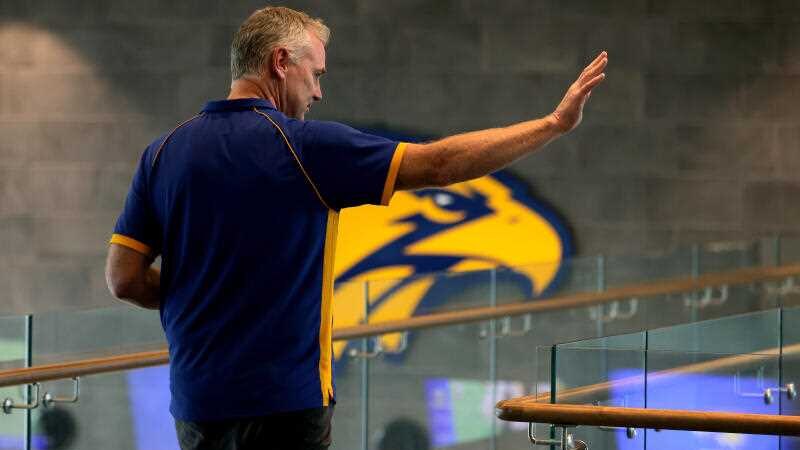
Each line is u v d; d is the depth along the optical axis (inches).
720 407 217.5
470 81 701.3
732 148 687.7
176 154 166.6
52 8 730.8
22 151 736.3
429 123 704.4
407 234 703.1
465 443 439.5
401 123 706.2
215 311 164.2
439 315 425.4
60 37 730.2
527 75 696.4
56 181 734.5
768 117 684.1
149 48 723.4
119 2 724.7
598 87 696.4
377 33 706.2
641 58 692.1
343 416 398.9
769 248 568.7
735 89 686.5
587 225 698.8
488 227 702.5
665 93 690.8
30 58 733.3
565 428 208.4
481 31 699.4
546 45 695.1
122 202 729.6
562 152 699.4
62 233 735.1
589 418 201.2
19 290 737.0
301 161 161.0
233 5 714.2
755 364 222.4
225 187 162.2
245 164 162.2
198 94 719.7
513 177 701.9
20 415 283.6
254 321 162.9
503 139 159.2
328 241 163.9
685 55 689.0
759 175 685.9
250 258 162.1
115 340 313.7
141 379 325.4
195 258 165.3
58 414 297.0
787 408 232.2
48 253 735.7
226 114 166.6
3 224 738.2
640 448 212.2
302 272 163.2
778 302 564.4
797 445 216.2
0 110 737.0
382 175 158.4
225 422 164.4
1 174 738.2
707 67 687.7
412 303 423.8
